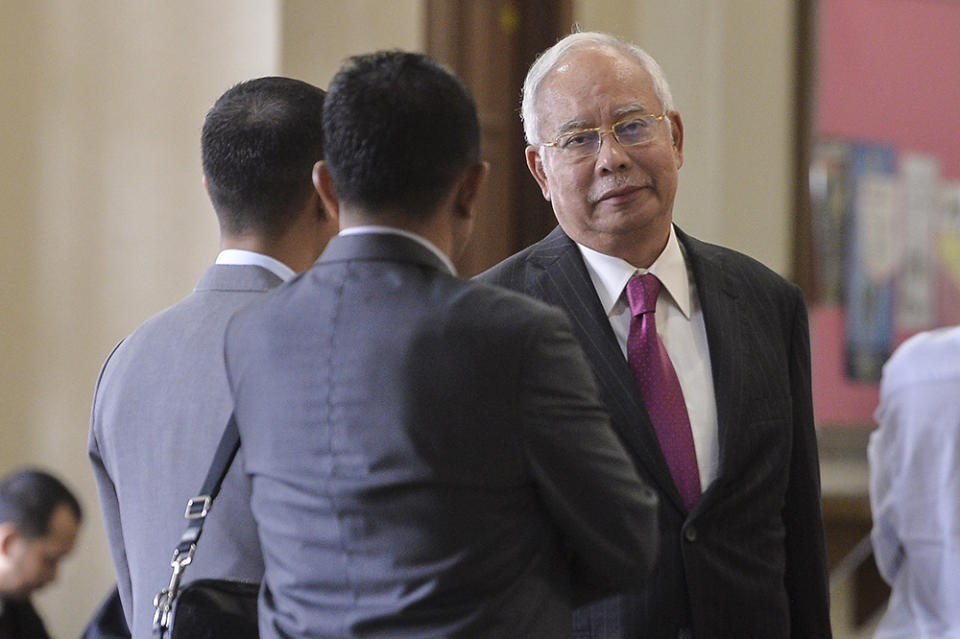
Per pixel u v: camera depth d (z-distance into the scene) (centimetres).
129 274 1342
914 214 1842
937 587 859
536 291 713
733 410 691
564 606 520
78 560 1316
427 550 493
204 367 600
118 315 1340
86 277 1334
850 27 1786
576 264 718
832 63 1772
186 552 561
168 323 621
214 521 583
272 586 525
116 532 648
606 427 517
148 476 601
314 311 520
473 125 535
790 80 1745
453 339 498
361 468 498
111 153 1341
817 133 1761
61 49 1333
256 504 534
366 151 518
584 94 702
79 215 1334
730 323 714
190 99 1359
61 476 1321
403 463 494
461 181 535
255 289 616
